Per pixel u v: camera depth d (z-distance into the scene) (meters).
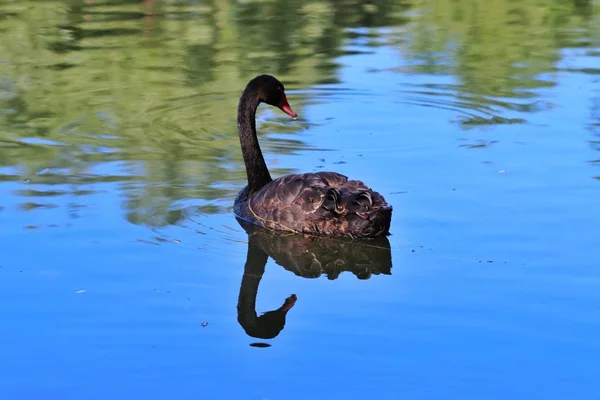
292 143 20.97
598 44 28.83
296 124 22.55
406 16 32.66
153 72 26.25
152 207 16.94
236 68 26.72
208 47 28.58
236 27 30.83
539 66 26.69
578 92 24.12
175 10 32.78
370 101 24.22
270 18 32.03
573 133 20.89
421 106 23.67
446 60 27.61
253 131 17.44
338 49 28.75
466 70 26.58
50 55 27.58
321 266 14.84
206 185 18.25
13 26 30.52
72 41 28.94
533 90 24.47
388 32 30.59
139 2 33.97
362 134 21.56
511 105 23.36
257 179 17.41
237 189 18.08
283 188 16.19
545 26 31.22
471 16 32.53
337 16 32.53
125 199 17.27
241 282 14.22
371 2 34.50
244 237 15.83
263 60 27.48
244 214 16.61
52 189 17.70
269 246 15.58
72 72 26.03
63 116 22.59
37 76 25.67
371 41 29.52
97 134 21.39
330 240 15.70
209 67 26.62
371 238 15.61
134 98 24.11
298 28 30.86
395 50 28.56
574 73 25.81
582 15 32.50
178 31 30.12
